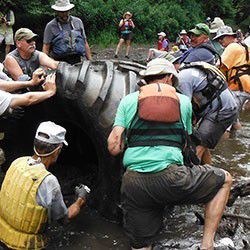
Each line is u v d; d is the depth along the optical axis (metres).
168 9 26.94
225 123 4.65
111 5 22.72
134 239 3.72
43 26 18.47
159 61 3.80
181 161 3.59
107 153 4.20
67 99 4.32
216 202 3.66
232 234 4.18
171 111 3.49
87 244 4.00
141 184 3.53
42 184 3.50
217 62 6.04
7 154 5.04
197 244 4.00
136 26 23.86
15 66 5.13
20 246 3.54
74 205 3.84
